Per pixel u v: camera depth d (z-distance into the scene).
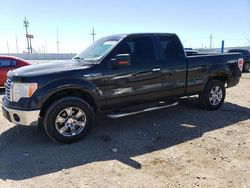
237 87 11.59
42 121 5.36
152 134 5.55
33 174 3.98
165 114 6.91
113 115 5.50
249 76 16.78
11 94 4.91
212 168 4.10
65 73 4.95
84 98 5.38
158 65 5.98
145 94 5.88
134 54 5.72
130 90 5.65
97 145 5.02
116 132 5.68
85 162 4.34
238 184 3.65
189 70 6.52
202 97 7.07
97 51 5.75
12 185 3.69
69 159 4.45
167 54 6.21
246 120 6.45
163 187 3.59
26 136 5.51
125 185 3.64
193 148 4.84
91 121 5.27
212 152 4.66
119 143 5.11
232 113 7.04
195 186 3.61
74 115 5.11
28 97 4.74
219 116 6.76
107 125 6.12
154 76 5.93
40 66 5.36
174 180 3.76
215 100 7.23
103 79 5.29
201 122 6.29
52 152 4.72
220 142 5.10
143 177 3.85
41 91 4.75
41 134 5.61
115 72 5.41
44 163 4.32
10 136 5.52
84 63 5.45
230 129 5.82
